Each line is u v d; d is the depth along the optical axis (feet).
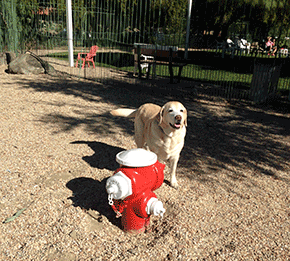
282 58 41.06
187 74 42.86
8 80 31.27
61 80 33.45
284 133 21.12
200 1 55.52
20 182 12.66
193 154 16.90
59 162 14.66
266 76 28.27
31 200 11.46
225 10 52.85
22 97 25.58
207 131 20.79
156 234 10.12
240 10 49.21
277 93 32.27
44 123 20.04
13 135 17.60
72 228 10.06
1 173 13.24
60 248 9.15
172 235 9.98
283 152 17.84
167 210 11.45
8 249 9.03
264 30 44.98
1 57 38.99
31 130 18.62
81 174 13.65
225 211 11.62
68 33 40.73
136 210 9.63
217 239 9.98
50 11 52.21
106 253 9.06
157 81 36.88
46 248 9.14
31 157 14.98
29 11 43.93
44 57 47.85
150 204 9.45
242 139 19.66
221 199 12.48
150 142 12.25
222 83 37.65
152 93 30.45
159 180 10.08
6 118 20.29
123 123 21.08
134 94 29.53
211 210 11.61
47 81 32.42
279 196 13.00
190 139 19.12
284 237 10.30
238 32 54.13
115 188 9.20
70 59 41.86
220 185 13.66
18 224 10.10
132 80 35.99
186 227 10.43
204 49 60.39
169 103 11.30
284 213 11.73
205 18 53.93
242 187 13.60
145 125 12.62
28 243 9.28
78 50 56.39
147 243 9.65
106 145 17.10
